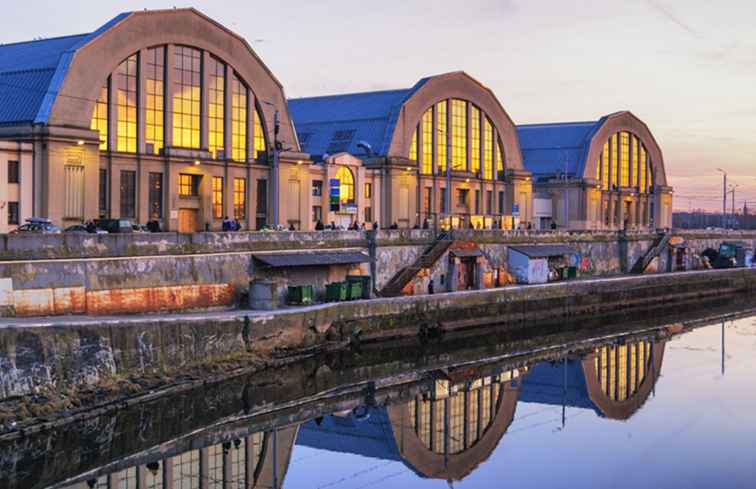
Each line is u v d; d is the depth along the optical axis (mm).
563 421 49875
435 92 107938
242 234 64688
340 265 73375
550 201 139750
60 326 43156
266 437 43938
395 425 48000
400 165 101875
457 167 112062
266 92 86375
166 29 76438
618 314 96812
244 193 85000
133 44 73875
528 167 143625
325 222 93188
